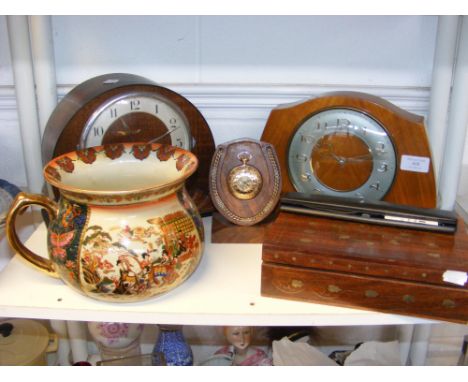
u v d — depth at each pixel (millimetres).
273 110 749
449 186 878
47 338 951
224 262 673
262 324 587
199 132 746
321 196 689
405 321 589
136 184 667
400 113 717
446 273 552
